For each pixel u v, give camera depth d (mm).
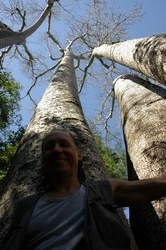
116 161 15234
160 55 6430
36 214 2301
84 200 2324
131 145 5906
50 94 7543
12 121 13539
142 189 2496
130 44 9031
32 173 3758
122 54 9453
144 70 7773
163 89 7656
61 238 2078
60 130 2854
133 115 6770
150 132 5500
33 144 4598
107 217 2168
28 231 2209
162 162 4629
